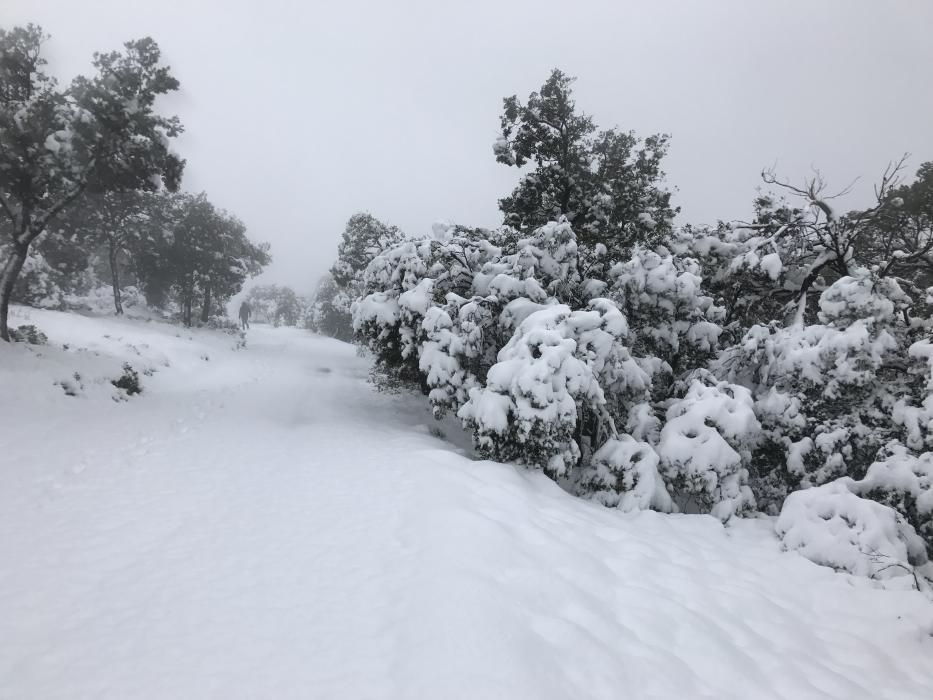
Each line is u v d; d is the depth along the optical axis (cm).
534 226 1673
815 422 1008
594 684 361
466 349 1089
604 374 1011
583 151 1595
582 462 1105
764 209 1587
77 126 1298
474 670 345
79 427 939
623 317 988
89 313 2417
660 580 561
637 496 840
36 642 355
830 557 668
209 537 550
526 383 852
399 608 418
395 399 1716
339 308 3897
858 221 1250
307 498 687
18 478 661
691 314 1192
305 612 413
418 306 1191
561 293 1238
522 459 923
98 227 2720
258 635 379
